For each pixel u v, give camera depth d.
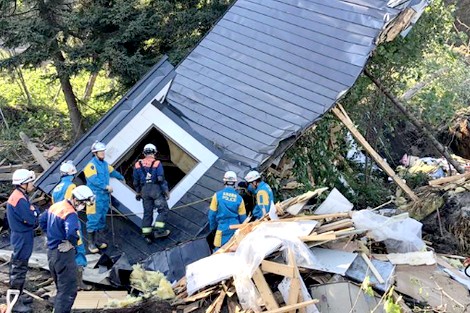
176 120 9.81
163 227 9.32
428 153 15.96
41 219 7.82
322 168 11.76
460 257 9.70
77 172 9.59
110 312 7.86
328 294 7.66
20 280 8.08
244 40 12.27
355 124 13.15
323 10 12.32
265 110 10.58
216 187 9.61
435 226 10.91
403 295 7.93
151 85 10.30
